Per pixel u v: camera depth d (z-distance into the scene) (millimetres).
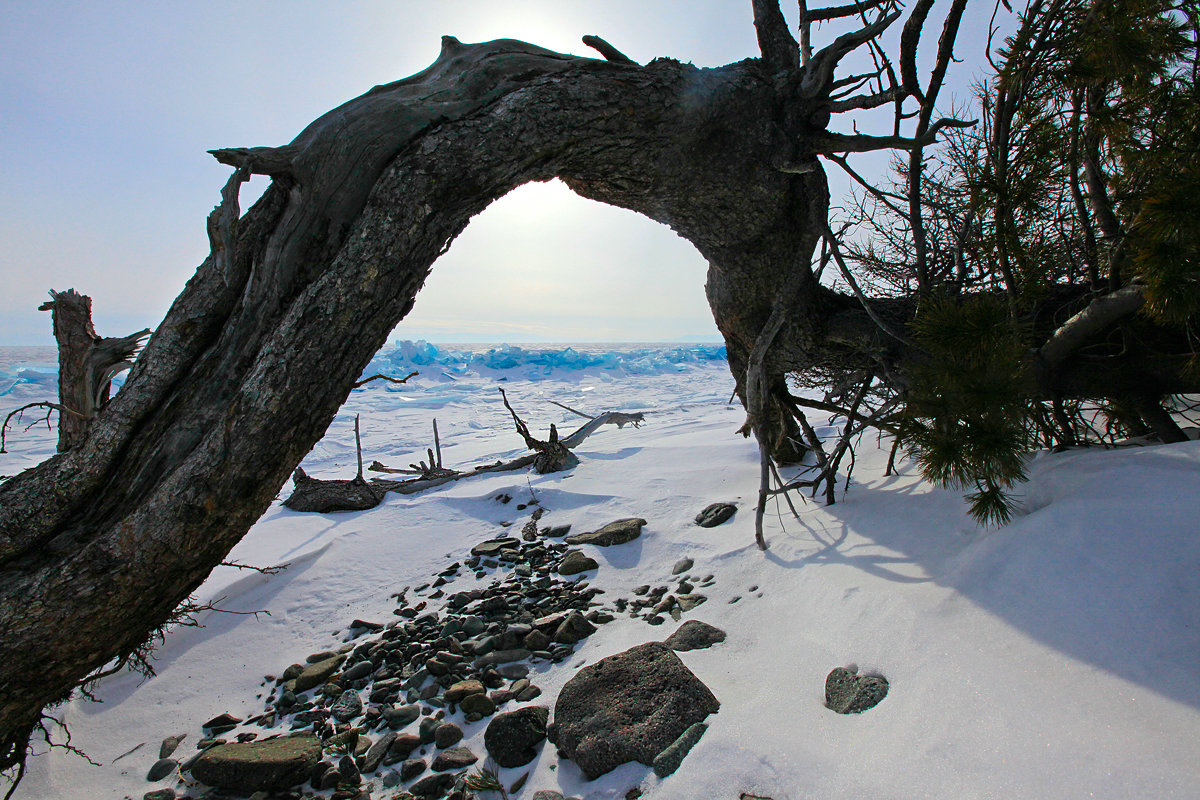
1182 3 3264
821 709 2539
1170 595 2125
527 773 2820
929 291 4707
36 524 3062
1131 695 1837
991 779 1758
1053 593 2410
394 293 3281
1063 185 4043
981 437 2840
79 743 3826
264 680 4402
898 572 3334
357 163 3258
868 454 6598
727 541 5078
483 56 3771
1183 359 3814
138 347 4254
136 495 3111
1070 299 4680
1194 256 2664
